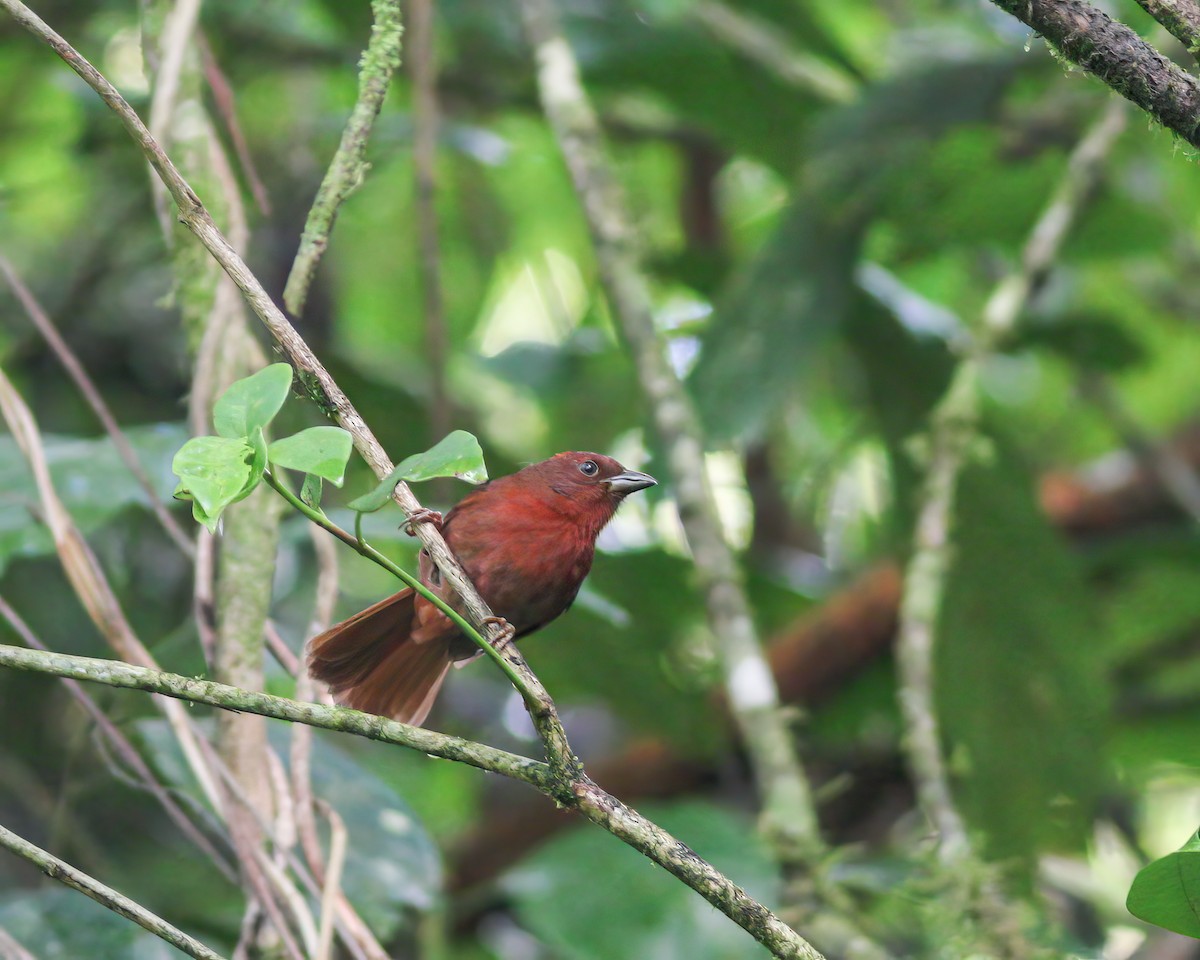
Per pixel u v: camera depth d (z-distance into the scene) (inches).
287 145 433.4
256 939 219.5
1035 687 378.3
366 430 172.4
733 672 309.1
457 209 502.9
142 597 380.8
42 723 356.8
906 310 441.7
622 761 412.2
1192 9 164.6
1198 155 166.7
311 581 374.0
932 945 285.4
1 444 325.4
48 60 431.8
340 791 309.6
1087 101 421.7
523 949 400.2
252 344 246.4
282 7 436.5
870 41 511.2
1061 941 282.8
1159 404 538.6
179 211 171.2
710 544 321.1
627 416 483.8
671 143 497.0
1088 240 466.3
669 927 290.5
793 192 412.5
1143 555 437.1
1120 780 429.7
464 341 515.8
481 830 407.5
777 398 384.8
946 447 370.3
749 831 306.0
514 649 181.2
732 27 430.6
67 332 419.5
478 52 451.5
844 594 416.2
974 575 379.6
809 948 157.0
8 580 364.2
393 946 365.1
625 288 351.3
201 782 218.4
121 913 165.5
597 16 432.8
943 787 308.0
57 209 454.6
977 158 418.9
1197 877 145.1
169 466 322.0
